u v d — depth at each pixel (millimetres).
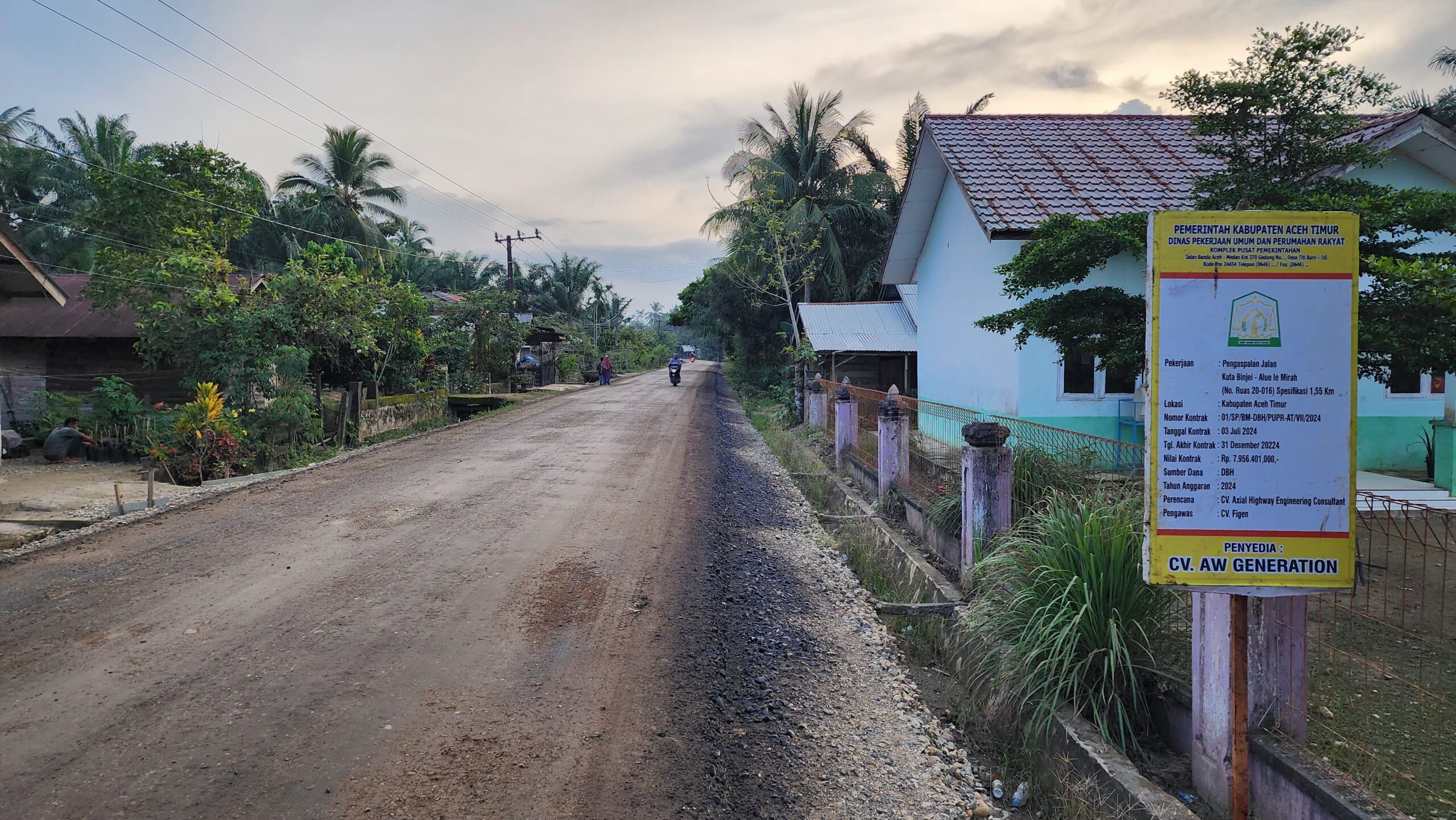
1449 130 8164
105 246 15008
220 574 6105
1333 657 3945
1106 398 10227
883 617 5941
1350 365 2791
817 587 6496
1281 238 2789
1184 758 3582
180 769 3373
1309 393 2795
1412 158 8719
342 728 3760
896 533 8070
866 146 29594
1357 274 2783
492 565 6492
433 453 13133
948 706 4488
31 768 3350
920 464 8477
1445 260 4016
